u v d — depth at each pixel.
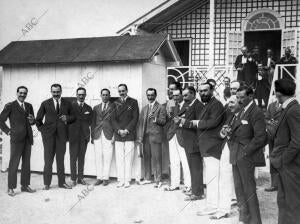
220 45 15.62
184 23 15.98
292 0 14.83
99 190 7.89
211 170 6.27
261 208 6.58
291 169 4.96
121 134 8.13
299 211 4.93
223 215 6.11
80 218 6.03
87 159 9.05
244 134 5.46
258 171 9.18
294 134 4.87
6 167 9.77
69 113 8.23
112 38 9.29
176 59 9.75
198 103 7.18
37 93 9.40
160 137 8.15
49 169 7.91
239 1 15.44
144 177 8.72
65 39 9.69
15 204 6.80
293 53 14.37
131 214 6.22
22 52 9.59
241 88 5.53
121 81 8.75
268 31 15.35
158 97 9.45
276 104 7.61
